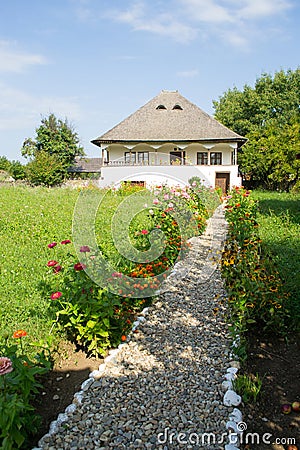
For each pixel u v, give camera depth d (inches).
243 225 295.7
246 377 136.2
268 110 1658.5
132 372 142.9
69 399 130.2
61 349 157.8
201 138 1031.6
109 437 110.2
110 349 161.2
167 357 154.0
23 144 1589.6
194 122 1073.5
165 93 1133.7
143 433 112.1
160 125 1060.5
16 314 180.5
